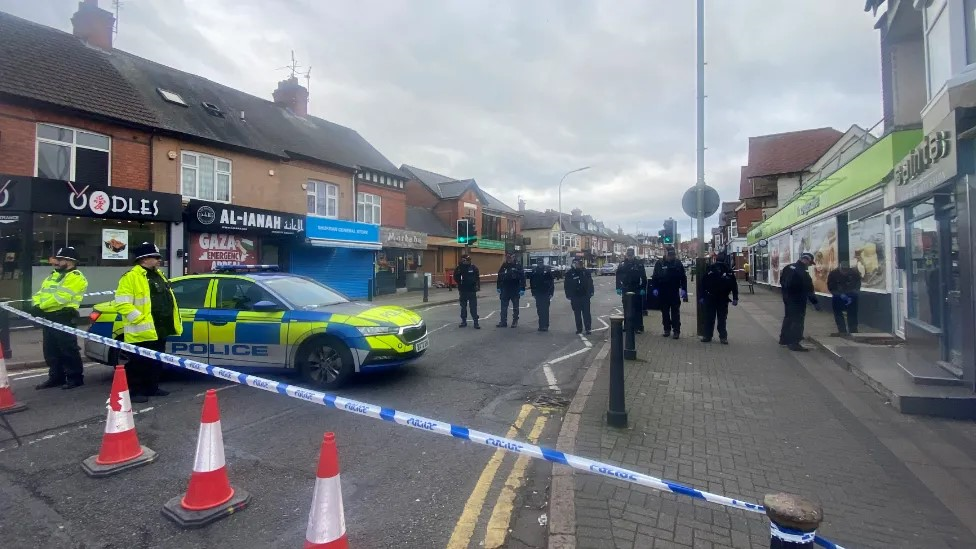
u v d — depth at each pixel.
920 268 6.96
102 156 12.70
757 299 18.72
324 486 2.44
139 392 5.49
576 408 5.17
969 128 5.16
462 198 34.66
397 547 2.85
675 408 5.23
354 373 6.30
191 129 14.65
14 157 11.16
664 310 9.68
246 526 3.05
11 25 13.25
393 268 25.56
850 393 5.76
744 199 35.22
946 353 6.01
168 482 3.62
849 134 20.47
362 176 22.25
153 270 5.62
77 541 2.88
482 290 27.58
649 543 2.82
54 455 4.09
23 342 9.50
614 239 85.06
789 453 4.10
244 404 5.45
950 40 6.28
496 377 6.79
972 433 4.53
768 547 2.80
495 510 3.27
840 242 12.61
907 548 2.82
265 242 17.14
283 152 17.61
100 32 15.91
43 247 11.49
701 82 9.59
